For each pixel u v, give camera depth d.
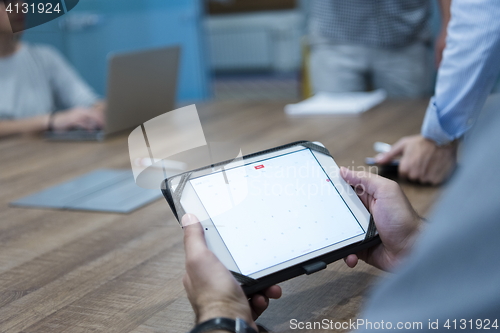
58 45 4.03
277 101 2.48
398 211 0.69
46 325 0.69
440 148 1.15
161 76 1.85
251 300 0.64
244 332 0.52
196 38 4.90
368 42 2.49
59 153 1.74
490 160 0.30
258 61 9.89
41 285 0.81
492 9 1.03
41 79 2.48
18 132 2.06
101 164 1.54
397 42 2.46
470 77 1.09
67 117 1.99
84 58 4.31
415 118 1.84
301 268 0.65
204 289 0.56
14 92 2.39
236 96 8.06
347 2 2.45
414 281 0.32
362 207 0.72
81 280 0.82
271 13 9.52
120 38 4.59
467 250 0.30
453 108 1.11
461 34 1.09
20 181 1.43
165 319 0.68
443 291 0.31
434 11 3.42
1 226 1.10
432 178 1.15
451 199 0.31
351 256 0.69
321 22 2.60
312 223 0.69
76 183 1.35
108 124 1.79
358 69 2.57
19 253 0.95
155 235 0.98
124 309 0.72
